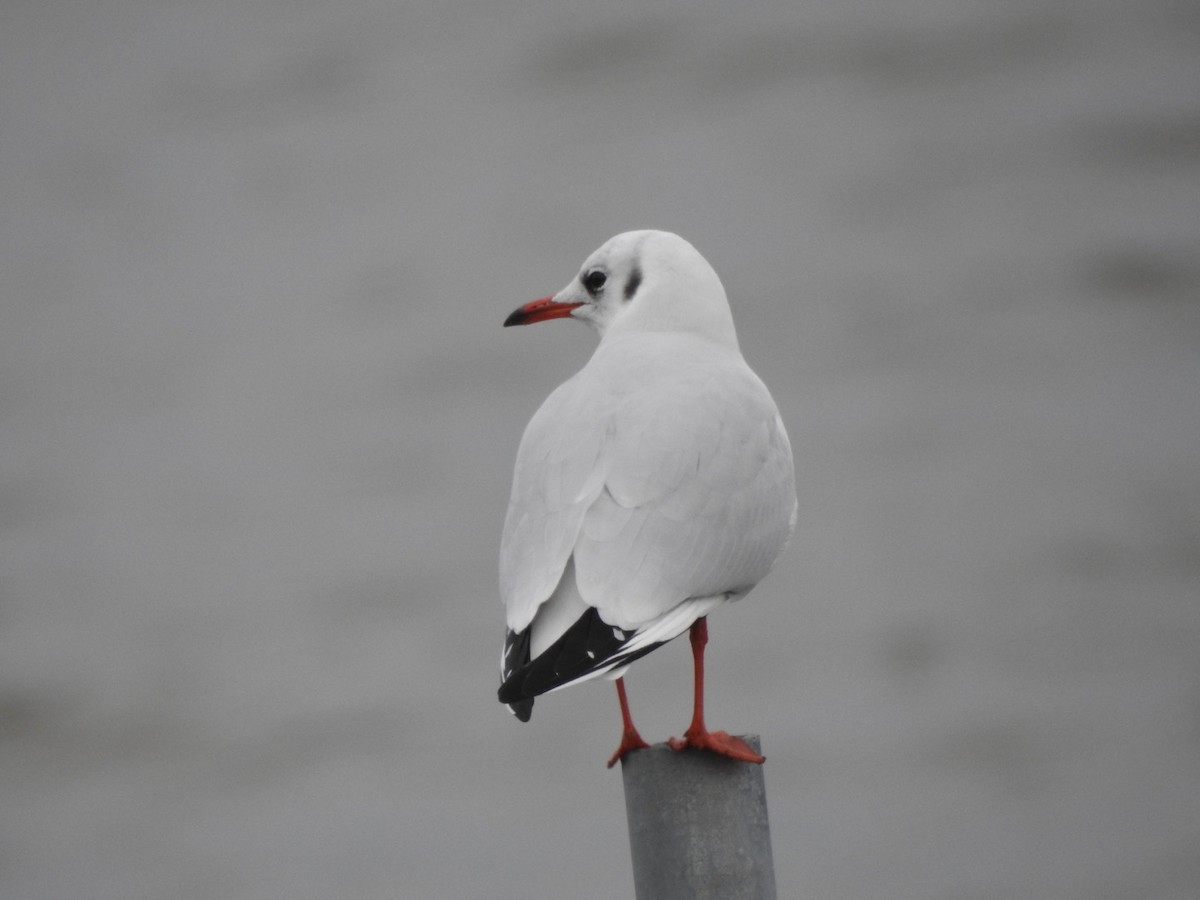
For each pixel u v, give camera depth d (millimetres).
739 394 7027
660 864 5633
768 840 5699
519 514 6762
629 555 6512
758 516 6914
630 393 6926
